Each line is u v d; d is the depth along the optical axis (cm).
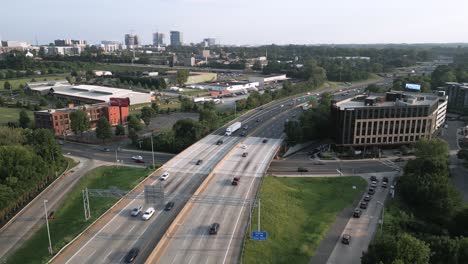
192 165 14412
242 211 10694
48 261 8244
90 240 9056
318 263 9038
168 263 8119
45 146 15400
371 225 11044
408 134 18150
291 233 10281
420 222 11350
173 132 19038
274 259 8869
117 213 10450
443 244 8650
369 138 17875
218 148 16762
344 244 9938
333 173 15450
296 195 12925
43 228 11312
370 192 13312
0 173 12675
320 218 11369
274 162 16725
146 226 9731
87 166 16362
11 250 10250
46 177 14450
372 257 7988
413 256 7606
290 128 18325
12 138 16362
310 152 18200
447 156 15500
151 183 12606
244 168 14175
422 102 19125
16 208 12556
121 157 17550
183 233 9369
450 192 11831
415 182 12444
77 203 12825
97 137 19688
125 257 8319
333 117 19038
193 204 11019
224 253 8569
